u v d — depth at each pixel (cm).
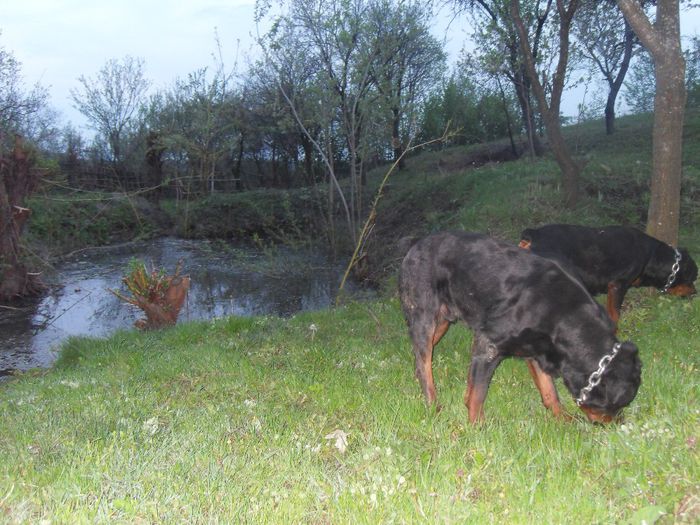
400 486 324
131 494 314
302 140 2747
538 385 454
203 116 2706
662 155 813
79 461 357
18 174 1436
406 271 502
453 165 2766
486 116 3259
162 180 2531
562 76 1361
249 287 1557
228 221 2397
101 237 2156
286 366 625
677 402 413
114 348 822
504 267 443
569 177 1429
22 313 1324
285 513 298
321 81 1736
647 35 794
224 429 431
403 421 435
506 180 1839
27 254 1570
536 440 388
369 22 1650
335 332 796
